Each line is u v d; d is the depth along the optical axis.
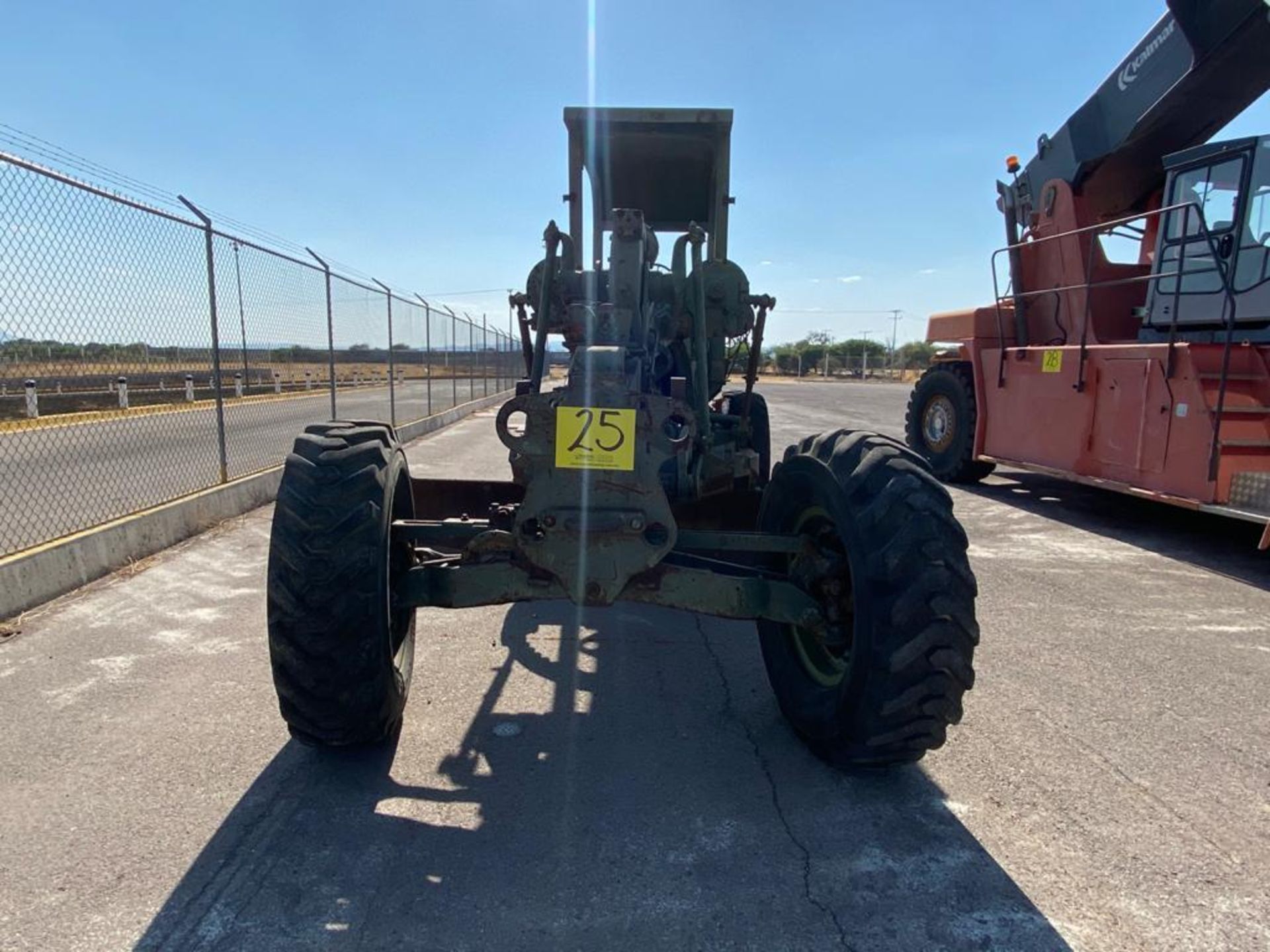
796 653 3.39
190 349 7.69
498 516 3.47
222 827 2.65
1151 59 7.93
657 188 6.44
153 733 3.26
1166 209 7.05
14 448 9.84
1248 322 6.80
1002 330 9.23
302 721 2.87
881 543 2.71
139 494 6.89
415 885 2.40
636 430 2.84
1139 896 2.42
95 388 10.17
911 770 3.12
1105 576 5.95
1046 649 4.43
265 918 2.25
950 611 2.66
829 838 2.67
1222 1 6.95
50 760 3.04
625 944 2.18
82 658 4.01
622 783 2.99
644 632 4.63
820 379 59.66
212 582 5.32
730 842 2.64
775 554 3.61
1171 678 4.05
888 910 2.33
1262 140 6.54
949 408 10.34
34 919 2.22
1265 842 2.70
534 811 2.79
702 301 4.13
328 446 2.98
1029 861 2.57
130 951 2.12
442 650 4.29
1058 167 9.05
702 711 3.61
